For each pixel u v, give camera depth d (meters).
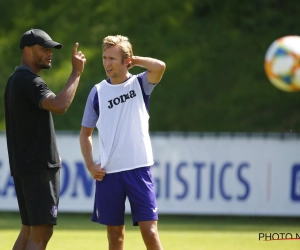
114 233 18.78
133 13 59.84
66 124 48.66
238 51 55.12
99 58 54.66
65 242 28.80
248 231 33.62
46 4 62.22
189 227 35.56
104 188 18.48
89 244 28.19
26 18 60.66
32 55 18.19
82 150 18.91
